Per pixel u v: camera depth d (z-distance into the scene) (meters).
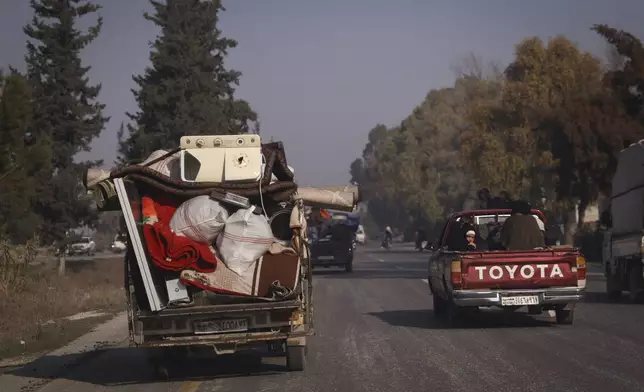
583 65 53.00
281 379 10.98
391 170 136.12
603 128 41.50
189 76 39.97
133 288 10.85
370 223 169.12
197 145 11.47
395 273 36.06
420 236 69.00
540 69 53.00
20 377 12.09
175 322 10.80
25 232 28.34
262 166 11.69
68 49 41.19
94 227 42.16
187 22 40.94
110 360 13.47
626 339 13.45
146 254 10.65
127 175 11.01
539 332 14.70
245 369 12.02
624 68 42.22
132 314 10.80
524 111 53.72
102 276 37.28
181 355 11.94
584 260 15.25
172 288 10.62
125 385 11.14
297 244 11.00
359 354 12.84
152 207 10.98
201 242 10.84
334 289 26.89
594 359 11.53
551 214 54.88
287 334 10.95
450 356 12.26
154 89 39.16
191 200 10.98
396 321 17.38
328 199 13.05
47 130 40.72
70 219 40.09
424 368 11.27
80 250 75.12
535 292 15.18
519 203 17.39
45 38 40.91
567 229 49.72
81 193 40.88
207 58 40.44
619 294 21.39
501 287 15.26
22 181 27.80
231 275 10.68
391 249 82.50
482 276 15.24
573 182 44.16
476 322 16.69
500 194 55.28
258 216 11.02
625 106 42.31
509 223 16.28
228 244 10.73
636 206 21.03
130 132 40.22
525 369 10.90
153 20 40.62
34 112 40.41
